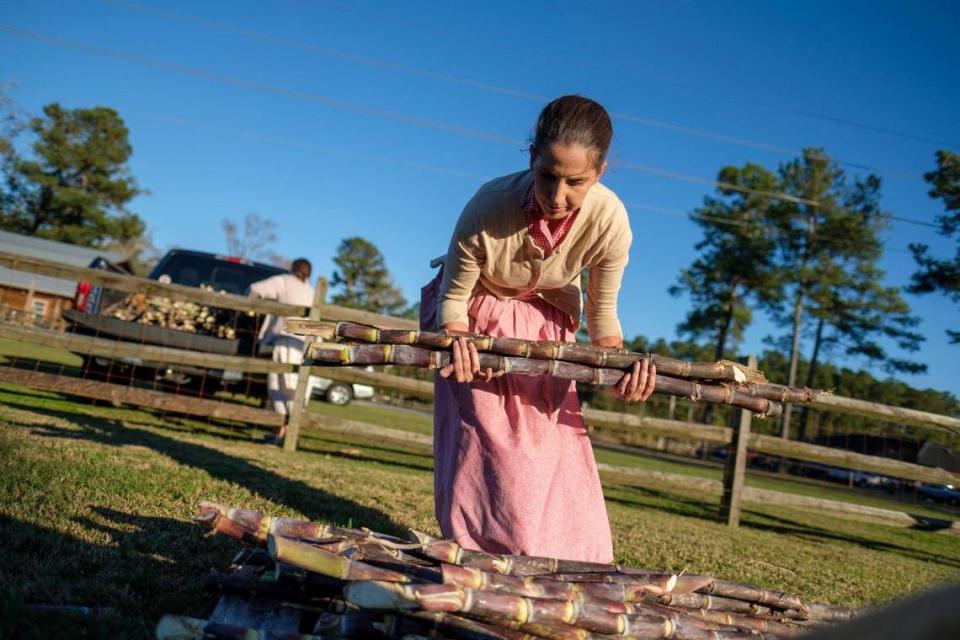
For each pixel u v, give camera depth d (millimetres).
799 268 39062
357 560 2029
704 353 50156
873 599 4055
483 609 1795
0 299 40844
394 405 27156
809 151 39250
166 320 8492
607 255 2721
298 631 1997
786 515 9250
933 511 13445
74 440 5246
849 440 11453
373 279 63250
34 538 2730
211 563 2818
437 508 2742
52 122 56469
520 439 2582
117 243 60594
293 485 4852
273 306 7227
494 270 2697
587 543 2590
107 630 1984
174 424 7812
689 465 18969
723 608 2330
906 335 38062
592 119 2258
